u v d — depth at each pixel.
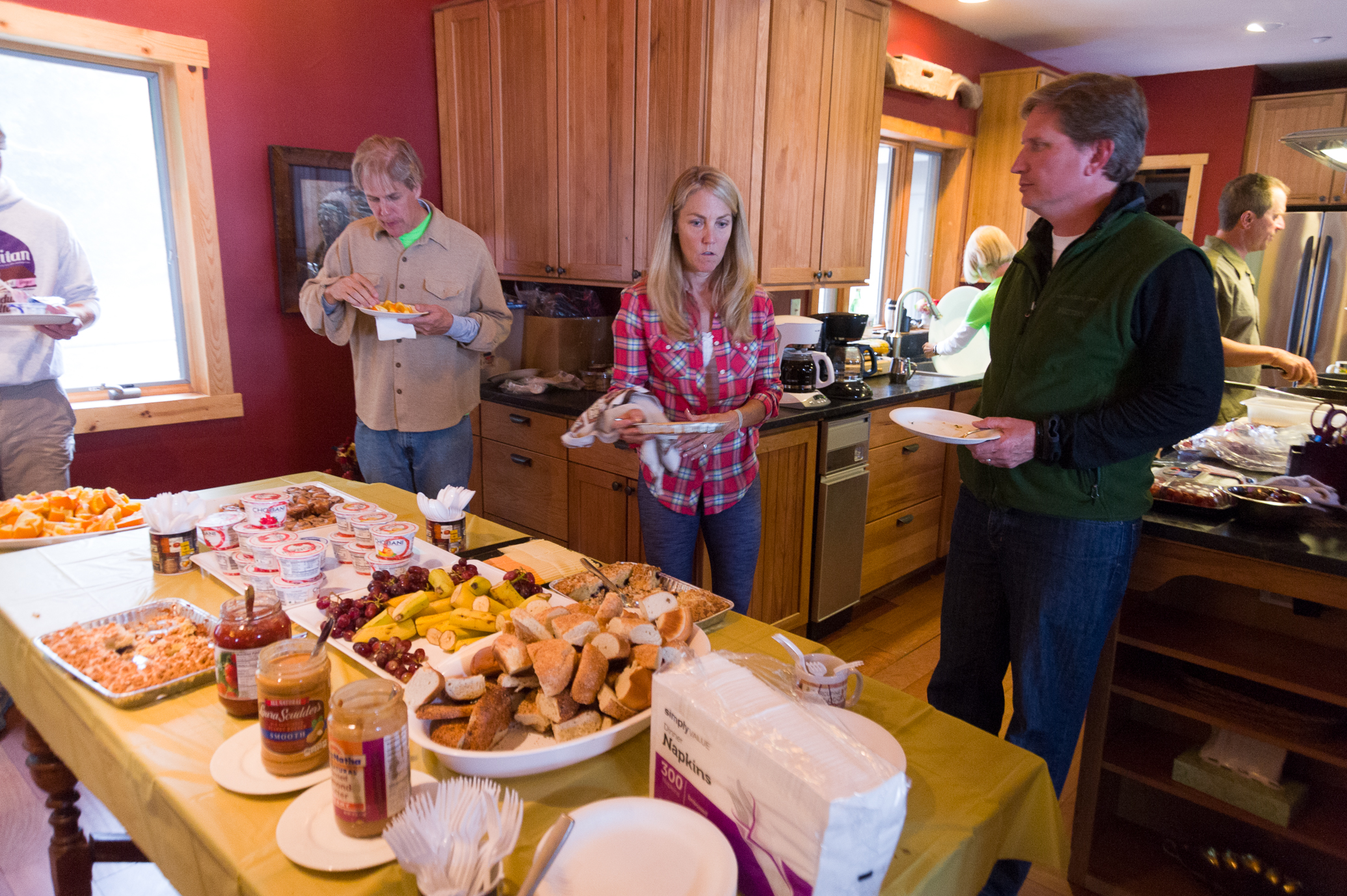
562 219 3.16
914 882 0.79
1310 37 4.62
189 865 0.89
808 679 1.01
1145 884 1.78
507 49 3.19
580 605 1.25
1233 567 1.56
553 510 2.99
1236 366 2.50
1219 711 1.66
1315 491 1.68
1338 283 4.52
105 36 2.57
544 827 0.87
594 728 0.98
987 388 1.65
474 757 0.90
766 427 2.55
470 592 1.33
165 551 1.55
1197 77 5.52
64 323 2.19
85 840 1.56
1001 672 1.70
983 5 4.13
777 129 2.89
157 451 2.89
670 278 1.77
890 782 0.69
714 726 0.78
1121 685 1.76
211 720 1.07
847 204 3.30
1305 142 2.31
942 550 3.75
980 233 3.66
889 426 3.20
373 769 0.81
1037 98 1.44
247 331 3.06
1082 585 1.45
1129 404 1.36
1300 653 1.66
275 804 0.89
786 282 3.08
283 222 3.05
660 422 1.54
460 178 3.53
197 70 2.79
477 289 2.57
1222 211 2.89
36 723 1.29
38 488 2.39
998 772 0.97
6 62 2.50
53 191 2.64
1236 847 1.81
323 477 2.29
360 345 2.50
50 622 1.34
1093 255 1.42
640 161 2.85
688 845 0.74
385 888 0.77
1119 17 4.30
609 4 2.83
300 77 3.06
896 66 3.94
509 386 3.11
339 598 1.35
